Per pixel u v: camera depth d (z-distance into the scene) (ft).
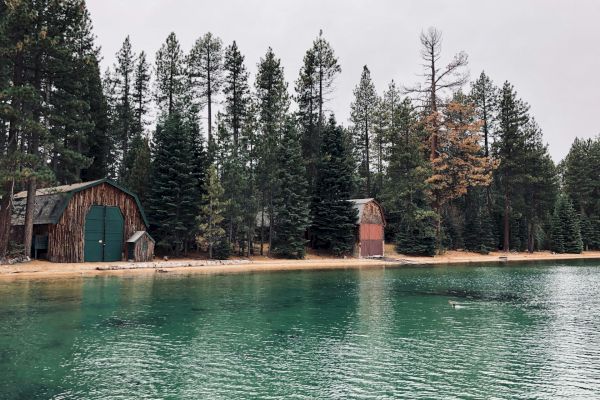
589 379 37.86
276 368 40.14
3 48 111.45
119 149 234.79
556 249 261.85
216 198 154.30
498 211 247.50
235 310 67.87
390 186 208.54
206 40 202.28
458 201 260.83
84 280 100.78
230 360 42.37
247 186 168.04
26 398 32.65
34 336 50.21
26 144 141.18
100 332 52.44
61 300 73.56
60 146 125.39
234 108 206.90
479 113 253.03
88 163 132.77
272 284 100.68
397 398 33.40
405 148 206.49
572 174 309.42
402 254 208.23
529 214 252.01
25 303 70.44
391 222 232.53
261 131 181.98
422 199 206.08
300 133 206.28
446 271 139.85
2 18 118.52
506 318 63.82
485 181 204.64
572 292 91.61
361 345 48.16
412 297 82.94
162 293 83.51
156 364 40.93
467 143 201.57
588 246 289.94
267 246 198.29
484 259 199.52
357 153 261.44
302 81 213.25
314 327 56.80
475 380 37.37
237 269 138.51
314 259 179.83
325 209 186.60
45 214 134.21
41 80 127.95
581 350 46.62
